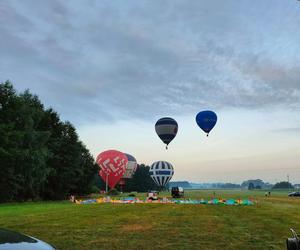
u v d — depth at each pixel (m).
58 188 69.69
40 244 5.88
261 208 36.25
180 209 33.53
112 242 14.55
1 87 57.72
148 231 17.59
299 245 5.95
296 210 33.78
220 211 31.14
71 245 13.88
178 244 14.19
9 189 55.09
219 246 13.85
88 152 78.69
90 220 22.47
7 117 57.56
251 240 15.16
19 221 21.81
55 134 70.94
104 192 100.44
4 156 53.16
